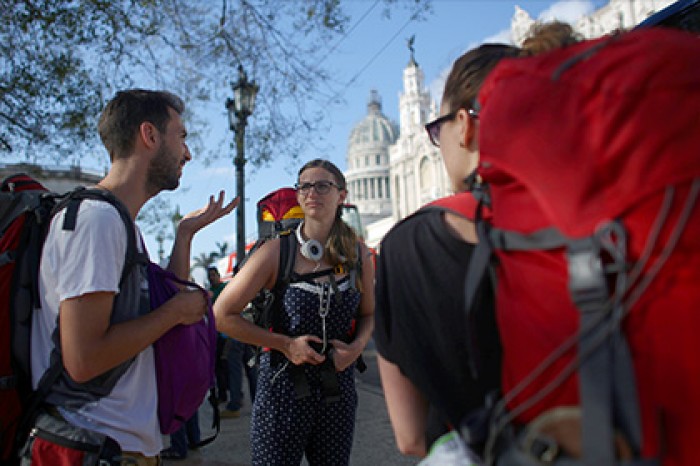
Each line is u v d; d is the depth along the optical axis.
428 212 1.16
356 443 5.00
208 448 5.31
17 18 6.68
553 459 0.81
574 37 1.12
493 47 1.29
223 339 7.14
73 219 1.64
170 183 2.03
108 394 1.67
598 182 0.84
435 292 1.07
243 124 8.81
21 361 1.68
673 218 0.79
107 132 1.92
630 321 0.79
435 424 1.39
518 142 0.90
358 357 2.73
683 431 0.75
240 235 9.44
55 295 1.67
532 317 0.87
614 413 0.77
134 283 1.76
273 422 2.41
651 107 0.82
